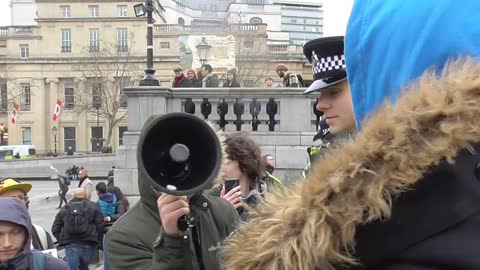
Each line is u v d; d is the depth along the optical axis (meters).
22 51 77.62
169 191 1.68
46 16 77.19
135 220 2.34
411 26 0.92
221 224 2.44
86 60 71.06
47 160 48.44
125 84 71.69
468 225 0.77
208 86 15.10
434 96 0.85
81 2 76.94
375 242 0.83
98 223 8.48
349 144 0.93
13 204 3.63
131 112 12.07
